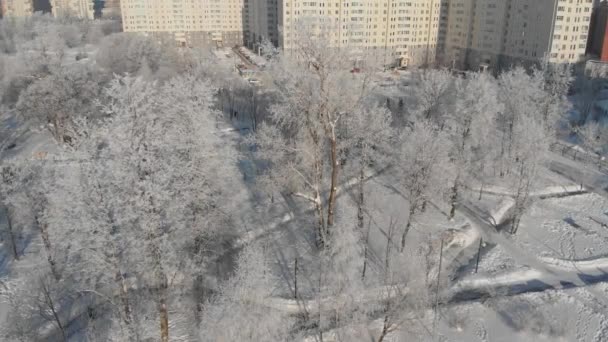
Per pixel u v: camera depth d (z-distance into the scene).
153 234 29.41
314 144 42.09
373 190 55.44
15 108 79.50
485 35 138.62
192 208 34.16
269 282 39.00
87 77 81.12
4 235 47.38
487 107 53.78
